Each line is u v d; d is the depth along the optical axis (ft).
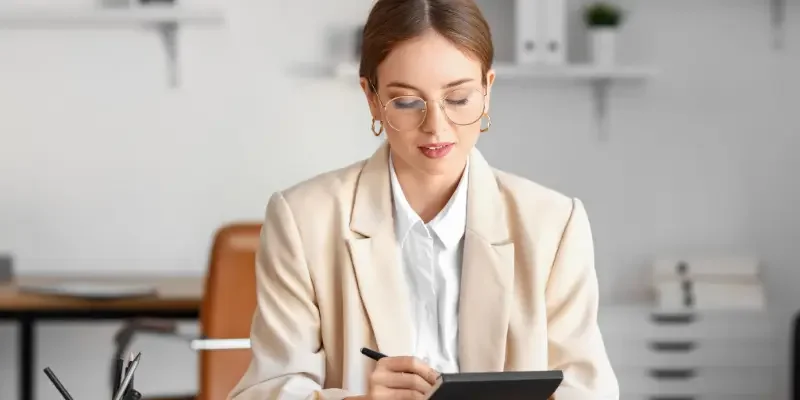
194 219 16.72
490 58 5.73
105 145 16.62
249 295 10.31
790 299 16.71
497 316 6.09
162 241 16.72
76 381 16.67
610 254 16.67
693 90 16.58
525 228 6.22
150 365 16.58
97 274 16.63
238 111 16.65
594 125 16.61
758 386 15.49
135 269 16.72
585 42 16.56
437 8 5.53
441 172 5.72
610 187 16.63
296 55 16.62
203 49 16.61
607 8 15.90
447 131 5.59
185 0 16.57
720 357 15.48
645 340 15.49
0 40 16.52
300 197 6.36
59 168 16.63
